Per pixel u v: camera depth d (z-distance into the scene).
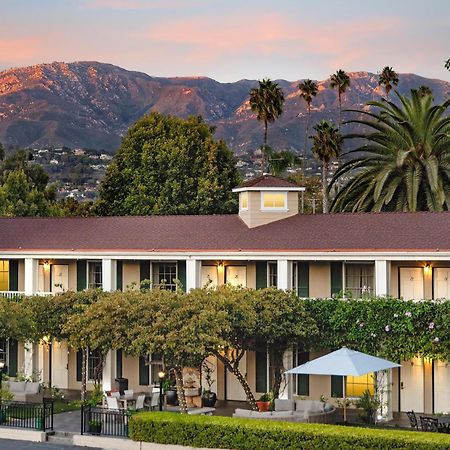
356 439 33.25
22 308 48.97
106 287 51.41
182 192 81.06
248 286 49.94
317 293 48.34
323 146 85.94
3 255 53.62
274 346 45.44
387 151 65.19
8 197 91.31
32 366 52.75
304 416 40.09
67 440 39.50
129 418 38.16
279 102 87.25
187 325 40.59
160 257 50.03
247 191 51.22
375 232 47.03
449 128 65.56
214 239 50.12
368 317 44.41
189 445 36.31
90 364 53.12
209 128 87.25
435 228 46.34
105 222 55.22
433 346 43.22
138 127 83.62
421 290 46.38
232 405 47.91
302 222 50.09
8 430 40.69
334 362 38.91
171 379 48.66
